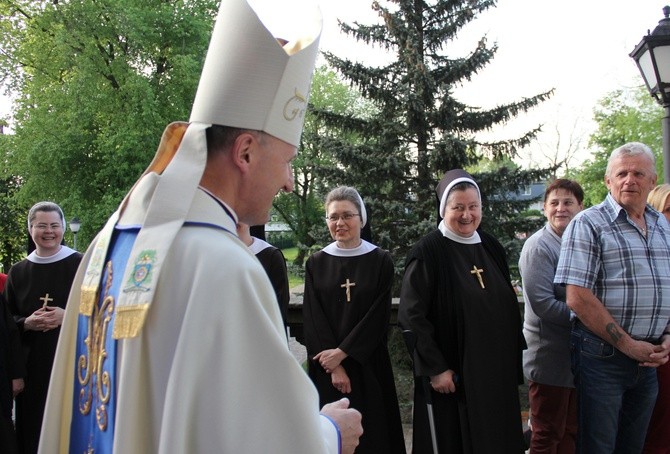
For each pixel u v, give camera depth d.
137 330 1.04
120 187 19.78
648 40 4.37
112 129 19.34
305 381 1.09
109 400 1.12
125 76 18.67
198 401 1.00
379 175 9.96
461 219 3.22
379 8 9.88
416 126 9.84
